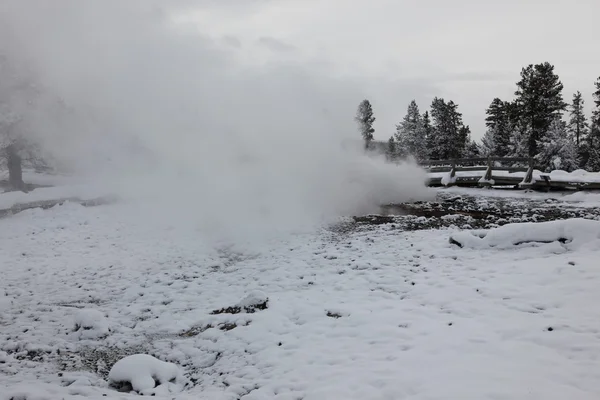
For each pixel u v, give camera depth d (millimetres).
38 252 12086
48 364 5879
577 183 16141
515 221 12133
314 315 6688
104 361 5965
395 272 8391
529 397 3637
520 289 6613
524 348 4668
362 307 6758
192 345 6254
